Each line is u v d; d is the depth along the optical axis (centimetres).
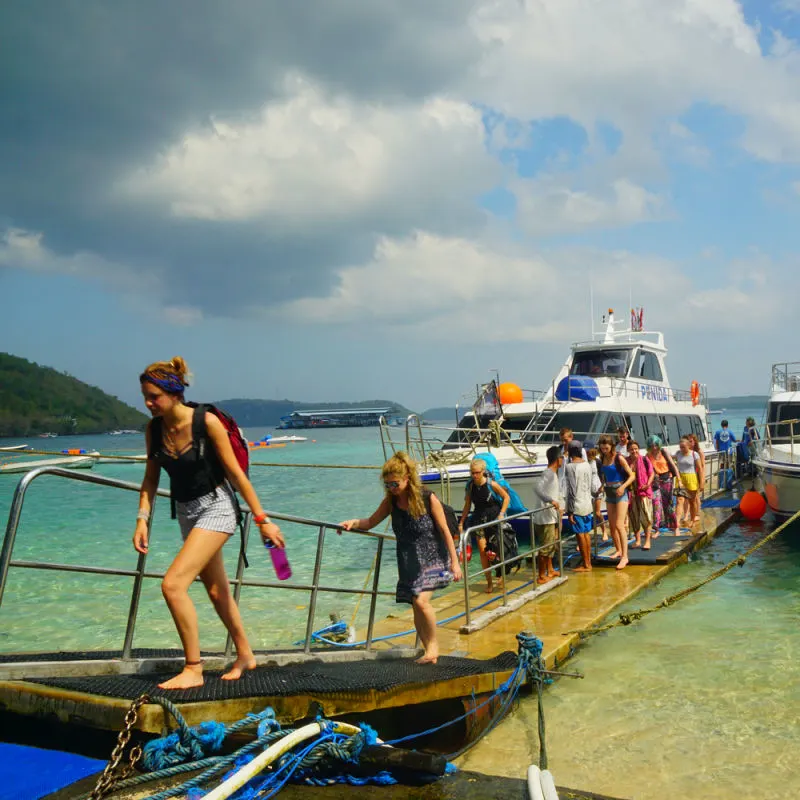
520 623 784
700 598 945
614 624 774
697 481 1420
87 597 1039
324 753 387
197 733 374
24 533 1652
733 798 436
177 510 435
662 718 558
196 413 400
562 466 1073
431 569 568
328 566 1289
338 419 18012
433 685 486
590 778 468
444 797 374
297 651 568
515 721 566
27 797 346
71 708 381
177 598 397
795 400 1546
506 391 1698
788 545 1337
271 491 2736
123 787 347
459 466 1352
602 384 1736
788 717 550
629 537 1332
